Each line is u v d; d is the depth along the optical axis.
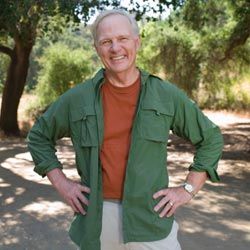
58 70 23.80
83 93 2.10
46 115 2.20
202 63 19.36
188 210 5.70
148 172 2.04
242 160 9.61
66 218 5.39
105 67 2.07
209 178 2.16
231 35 14.87
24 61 14.13
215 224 5.16
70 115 2.12
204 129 2.10
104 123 2.05
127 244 2.09
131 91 2.06
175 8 10.29
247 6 12.48
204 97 22.00
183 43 19.48
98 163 2.06
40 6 9.66
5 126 14.24
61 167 2.21
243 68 19.45
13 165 9.19
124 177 2.05
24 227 5.04
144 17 10.53
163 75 20.31
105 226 2.10
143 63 20.33
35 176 7.93
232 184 7.27
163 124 2.04
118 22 2.01
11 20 10.23
